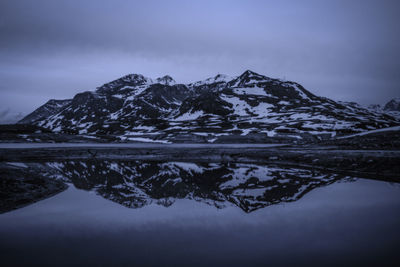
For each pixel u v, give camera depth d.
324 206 25.34
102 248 16.56
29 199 28.09
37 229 19.81
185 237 18.33
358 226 19.62
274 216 22.67
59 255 15.62
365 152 54.47
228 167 57.06
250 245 16.84
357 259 14.77
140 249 16.41
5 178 31.23
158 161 68.88
